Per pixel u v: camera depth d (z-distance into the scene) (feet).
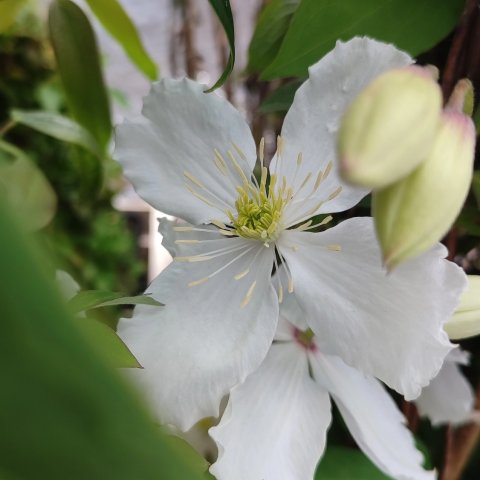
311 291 0.26
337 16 0.29
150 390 0.26
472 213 0.31
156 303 0.24
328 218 0.27
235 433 0.27
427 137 0.17
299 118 0.27
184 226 0.31
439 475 0.40
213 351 0.26
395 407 0.31
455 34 0.31
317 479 0.33
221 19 0.25
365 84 0.26
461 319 0.24
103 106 0.40
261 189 0.28
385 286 0.24
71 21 0.37
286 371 0.29
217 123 0.29
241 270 0.28
